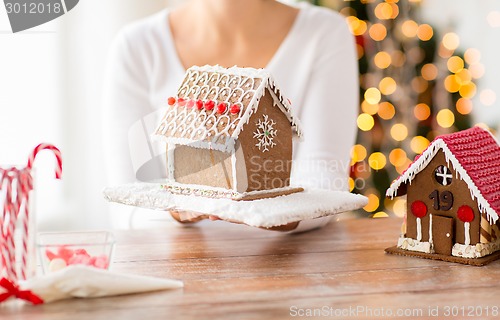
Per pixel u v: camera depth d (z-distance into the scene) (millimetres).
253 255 880
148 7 1725
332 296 740
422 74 1672
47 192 1635
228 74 922
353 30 1633
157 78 1209
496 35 1908
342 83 1212
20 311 698
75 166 1680
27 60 1589
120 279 738
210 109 903
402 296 740
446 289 759
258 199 881
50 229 1612
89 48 1663
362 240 946
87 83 1668
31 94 1597
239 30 1202
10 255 730
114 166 1171
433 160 857
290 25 1231
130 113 1198
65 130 1657
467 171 830
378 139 1675
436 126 1703
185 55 1212
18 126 1582
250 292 750
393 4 1644
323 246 919
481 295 742
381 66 1633
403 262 849
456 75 1682
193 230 1004
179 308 708
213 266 836
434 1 1883
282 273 811
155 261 854
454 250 853
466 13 1903
